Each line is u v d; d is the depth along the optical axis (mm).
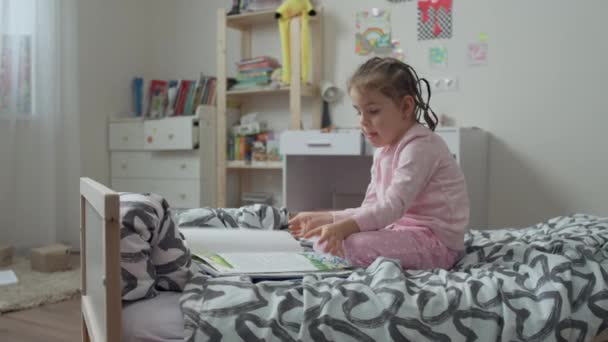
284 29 3096
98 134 3514
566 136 2693
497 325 978
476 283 1033
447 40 2932
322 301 939
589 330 1031
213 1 3625
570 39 2672
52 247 2693
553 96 2713
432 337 940
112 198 859
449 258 1313
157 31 3824
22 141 3004
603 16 2605
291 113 3061
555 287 1031
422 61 2996
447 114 2947
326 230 1196
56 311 2080
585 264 1123
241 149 3299
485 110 2855
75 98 3186
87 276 1243
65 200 3191
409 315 947
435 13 2951
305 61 3104
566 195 2703
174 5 3775
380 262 1107
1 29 2902
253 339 889
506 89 2809
